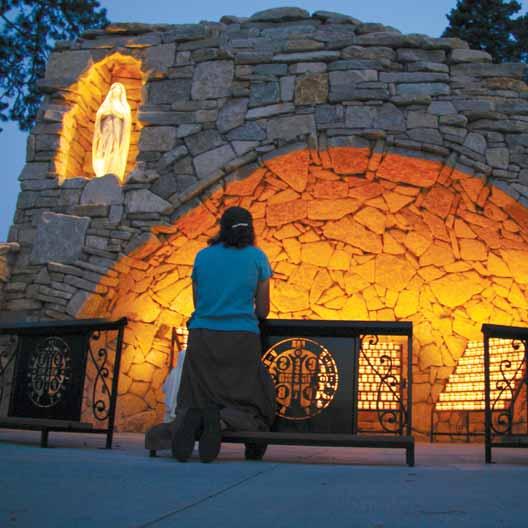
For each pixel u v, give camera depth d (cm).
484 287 1043
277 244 1045
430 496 235
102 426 982
